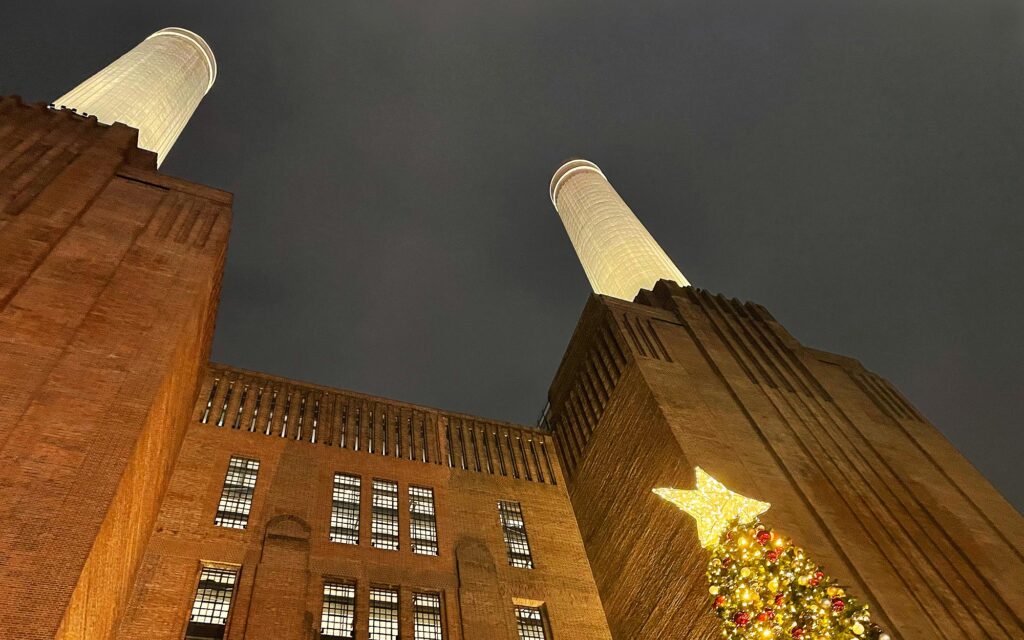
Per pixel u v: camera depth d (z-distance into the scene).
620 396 32.47
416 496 32.06
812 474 26.52
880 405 34.28
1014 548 25.47
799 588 18.00
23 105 28.56
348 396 35.84
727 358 33.59
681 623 24.47
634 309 35.97
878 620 20.30
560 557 31.73
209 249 25.64
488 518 32.44
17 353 17.75
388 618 25.75
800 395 32.00
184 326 21.52
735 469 25.80
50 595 13.36
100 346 19.22
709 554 23.95
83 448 16.30
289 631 22.64
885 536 24.23
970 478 30.03
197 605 22.92
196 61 67.38
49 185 24.38
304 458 31.05
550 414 40.38
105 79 55.66
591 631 28.56
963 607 21.83
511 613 27.56
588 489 33.78
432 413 37.50
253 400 32.91
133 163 29.34
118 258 22.84
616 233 59.06
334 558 26.84
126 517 19.02
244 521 26.59
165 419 22.25
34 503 14.75
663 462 27.70
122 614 21.20
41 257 21.11
